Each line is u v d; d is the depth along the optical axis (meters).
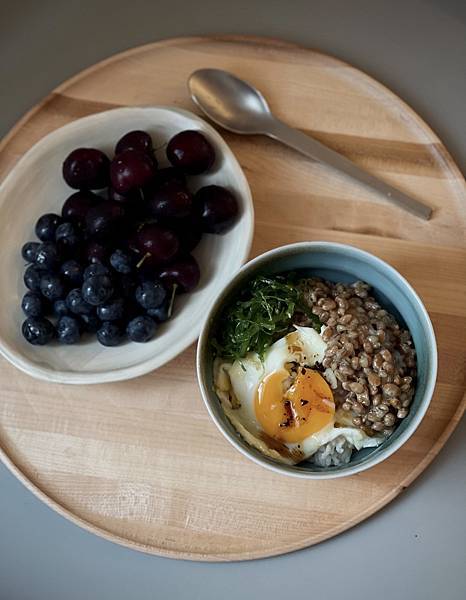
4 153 0.51
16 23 0.57
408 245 0.49
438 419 0.46
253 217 0.47
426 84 0.54
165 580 0.48
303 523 0.46
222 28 0.55
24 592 0.48
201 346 0.42
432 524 0.47
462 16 0.55
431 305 0.48
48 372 0.46
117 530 0.46
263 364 0.44
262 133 0.50
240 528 0.46
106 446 0.47
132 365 0.46
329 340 0.44
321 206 0.49
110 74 0.52
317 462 0.44
